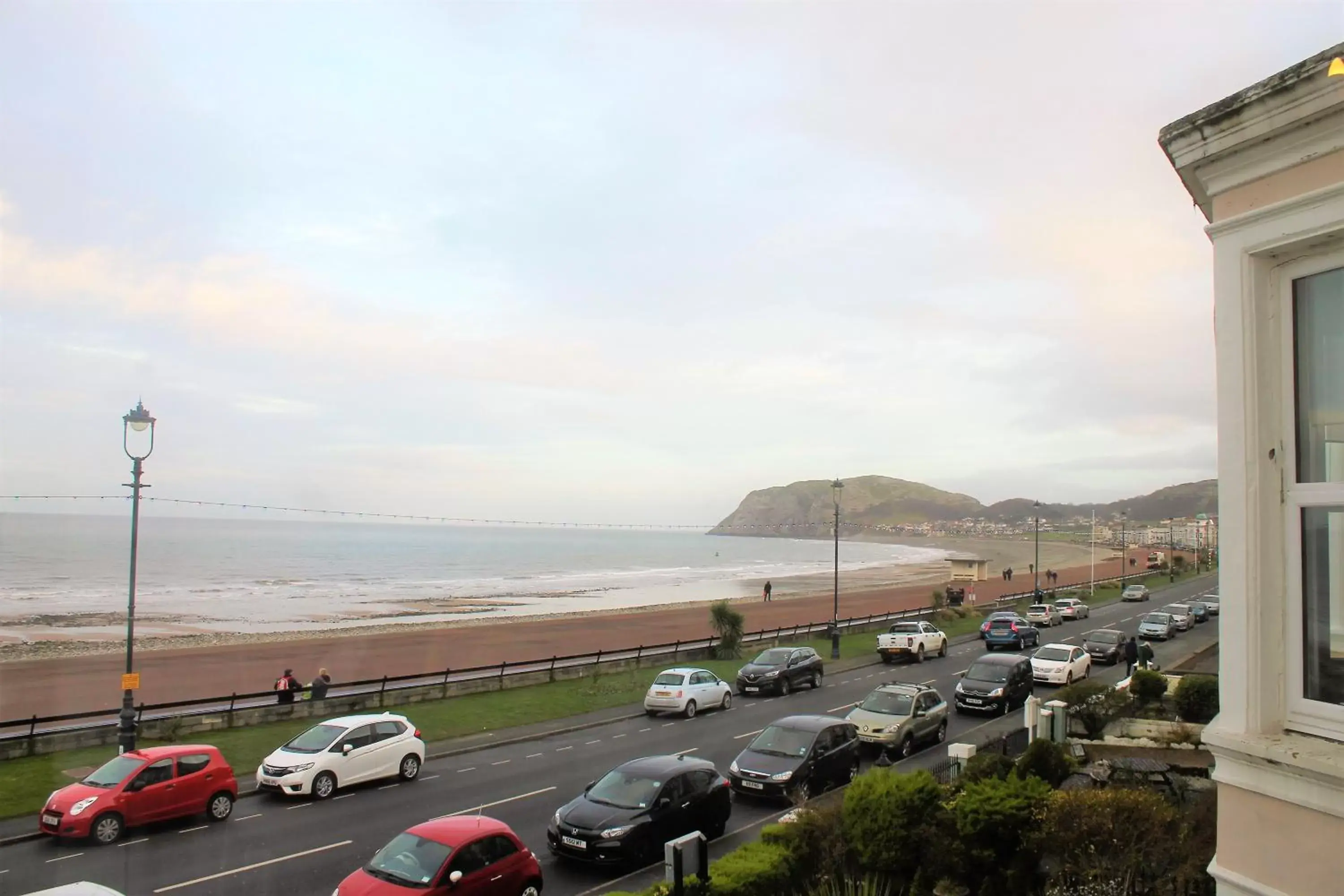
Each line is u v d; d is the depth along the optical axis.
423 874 11.01
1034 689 31.42
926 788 11.32
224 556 134.25
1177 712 18.64
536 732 24.72
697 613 67.06
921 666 38.12
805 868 11.08
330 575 107.25
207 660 40.50
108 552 131.50
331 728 18.94
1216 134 4.16
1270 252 3.96
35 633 50.88
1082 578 109.69
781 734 18.41
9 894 12.61
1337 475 3.80
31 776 18.64
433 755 22.03
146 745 21.66
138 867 13.80
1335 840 3.43
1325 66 3.64
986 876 10.63
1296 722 3.79
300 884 13.07
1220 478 4.09
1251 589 3.91
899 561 190.00
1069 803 10.47
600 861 13.73
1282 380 3.96
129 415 20.20
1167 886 9.55
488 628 55.78
